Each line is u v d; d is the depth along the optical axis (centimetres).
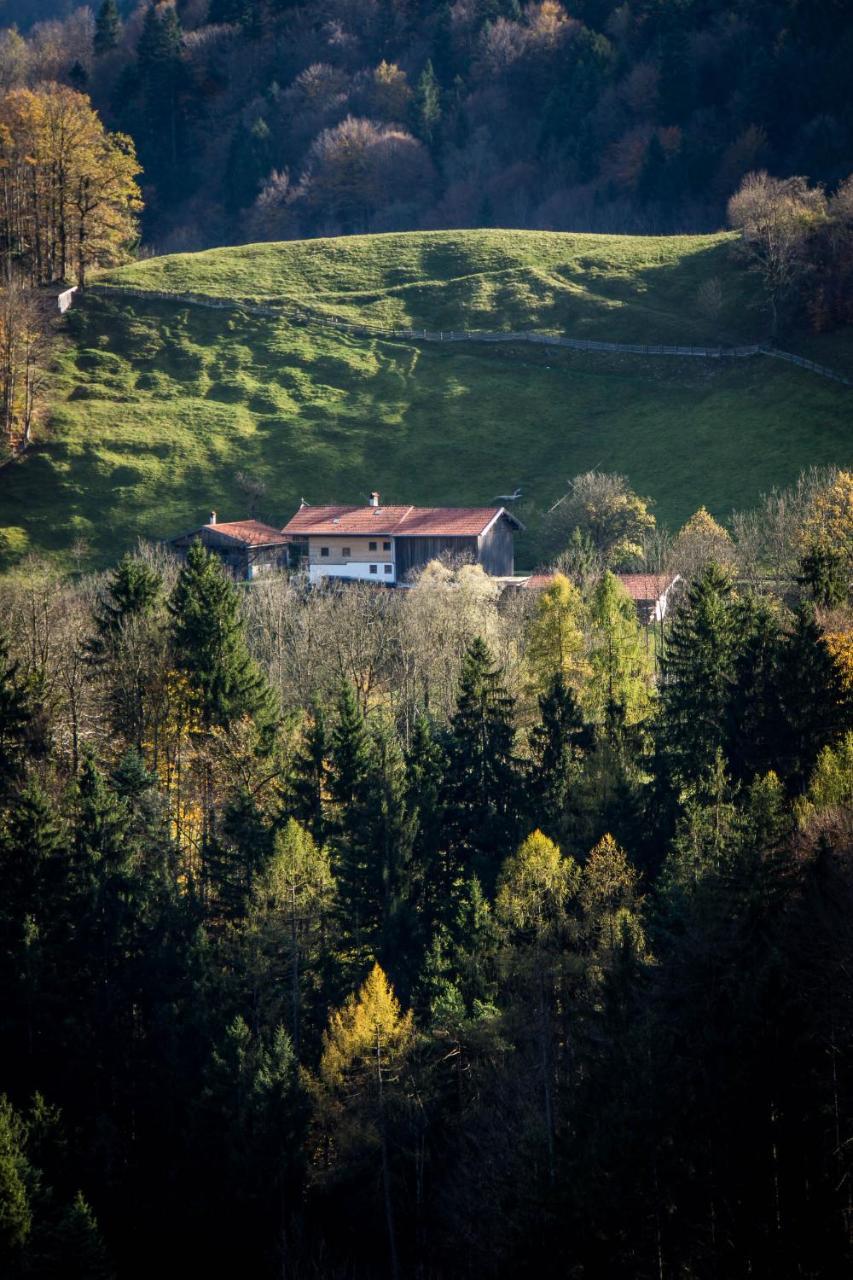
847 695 13900
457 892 13625
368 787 13812
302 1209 10938
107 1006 12519
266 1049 11356
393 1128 10700
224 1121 11162
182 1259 11044
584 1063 9681
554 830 13650
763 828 10988
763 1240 8062
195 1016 12056
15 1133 10650
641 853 13125
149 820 13575
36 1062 12244
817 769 12625
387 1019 10788
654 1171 8544
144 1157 11756
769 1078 8444
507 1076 10450
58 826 13488
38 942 12419
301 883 12369
